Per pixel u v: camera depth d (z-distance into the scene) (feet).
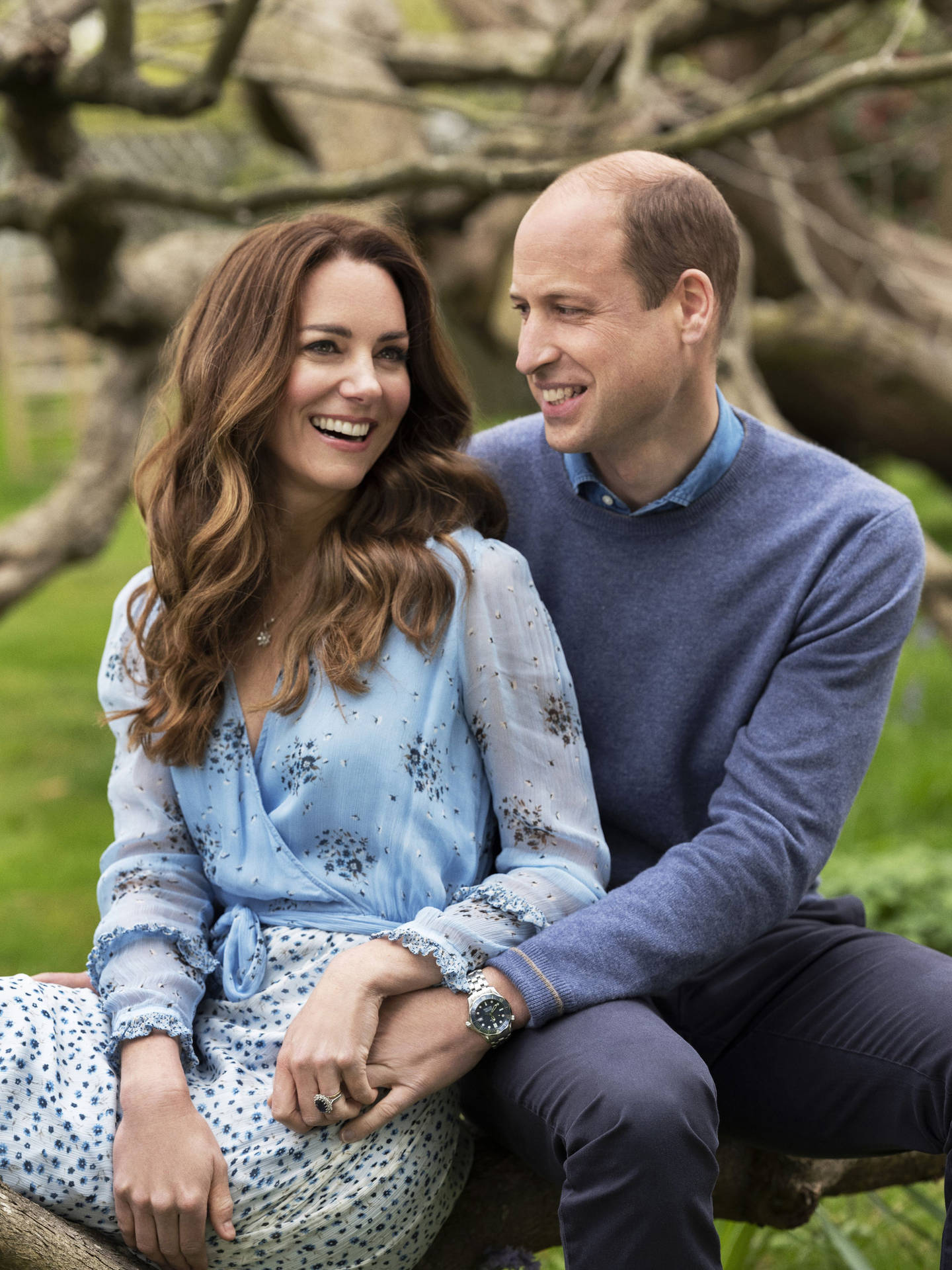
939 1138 5.89
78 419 44.50
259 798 6.02
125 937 5.90
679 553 6.49
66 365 44.57
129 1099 5.44
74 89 11.44
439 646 6.06
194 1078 5.70
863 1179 7.45
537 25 18.94
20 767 18.92
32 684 22.57
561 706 6.17
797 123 18.07
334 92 12.80
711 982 6.59
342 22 17.99
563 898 5.90
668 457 6.43
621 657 6.56
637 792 6.57
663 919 5.77
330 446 6.11
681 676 6.45
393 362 6.28
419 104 12.91
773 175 14.83
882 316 19.30
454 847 6.02
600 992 5.65
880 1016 6.09
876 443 20.66
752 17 14.89
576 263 6.07
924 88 19.66
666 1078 5.25
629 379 6.16
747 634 6.40
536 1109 5.48
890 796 16.52
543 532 6.80
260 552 6.15
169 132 39.17
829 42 16.03
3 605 14.66
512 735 6.07
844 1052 6.16
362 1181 5.51
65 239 13.71
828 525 6.34
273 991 5.81
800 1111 6.36
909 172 25.89
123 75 11.34
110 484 15.08
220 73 11.02
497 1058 5.77
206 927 6.24
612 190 6.13
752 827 5.99
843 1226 8.77
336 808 5.91
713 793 6.51
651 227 6.08
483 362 19.76
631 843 6.74
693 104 15.78
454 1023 5.56
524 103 20.45
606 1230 5.17
